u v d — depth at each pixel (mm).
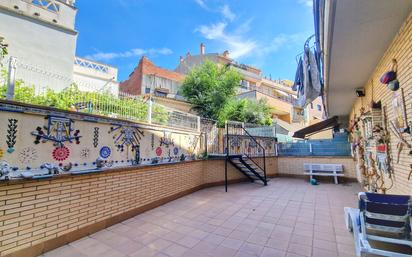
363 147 6234
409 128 2934
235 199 5781
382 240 2814
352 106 7797
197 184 6852
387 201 2883
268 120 14656
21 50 7113
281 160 10172
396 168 3590
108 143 3914
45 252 2871
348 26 2930
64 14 8297
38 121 2930
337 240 3334
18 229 2607
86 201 3441
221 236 3482
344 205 5258
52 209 2975
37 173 2842
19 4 7352
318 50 4152
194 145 6871
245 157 8234
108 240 3299
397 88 3271
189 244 3205
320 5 2939
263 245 3182
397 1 2461
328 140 9500
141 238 3385
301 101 5156
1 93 2982
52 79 3758
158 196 5082
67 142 3250
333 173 8516
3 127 2586
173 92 18578
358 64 4164
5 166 2561
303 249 3061
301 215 4504
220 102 13211
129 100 4598
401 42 3002
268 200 5699
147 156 4848
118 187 4031
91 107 3932
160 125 5344
